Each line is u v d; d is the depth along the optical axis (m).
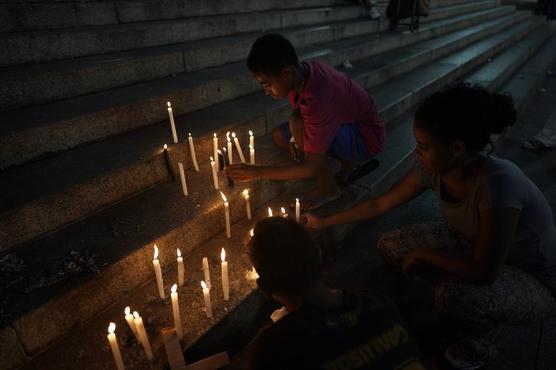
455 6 10.65
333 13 6.14
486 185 1.62
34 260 1.95
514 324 1.86
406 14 6.93
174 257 2.28
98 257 1.99
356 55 5.49
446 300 1.84
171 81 3.44
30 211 2.02
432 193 3.72
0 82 2.52
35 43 2.93
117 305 2.02
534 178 4.11
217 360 1.84
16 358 1.67
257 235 1.17
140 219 2.31
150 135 2.87
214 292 2.12
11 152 2.30
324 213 2.83
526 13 14.12
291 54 2.26
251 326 2.23
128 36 3.50
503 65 7.31
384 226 3.27
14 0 3.10
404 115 4.83
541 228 1.72
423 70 6.09
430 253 1.96
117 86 3.18
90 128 2.65
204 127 3.03
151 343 1.82
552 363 2.08
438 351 2.15
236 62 4.16
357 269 2.77
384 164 3.59
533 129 5.51
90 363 1.72
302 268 1.11
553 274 1.83
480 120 1.44
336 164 3.46
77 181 2.21
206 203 2.48
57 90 2.81
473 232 1.82
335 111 2.50
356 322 1.11
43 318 1.72
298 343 1.05
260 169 2.50
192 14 4.37
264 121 3.44
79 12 3.41
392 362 1.08
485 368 2.06
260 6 5.24
